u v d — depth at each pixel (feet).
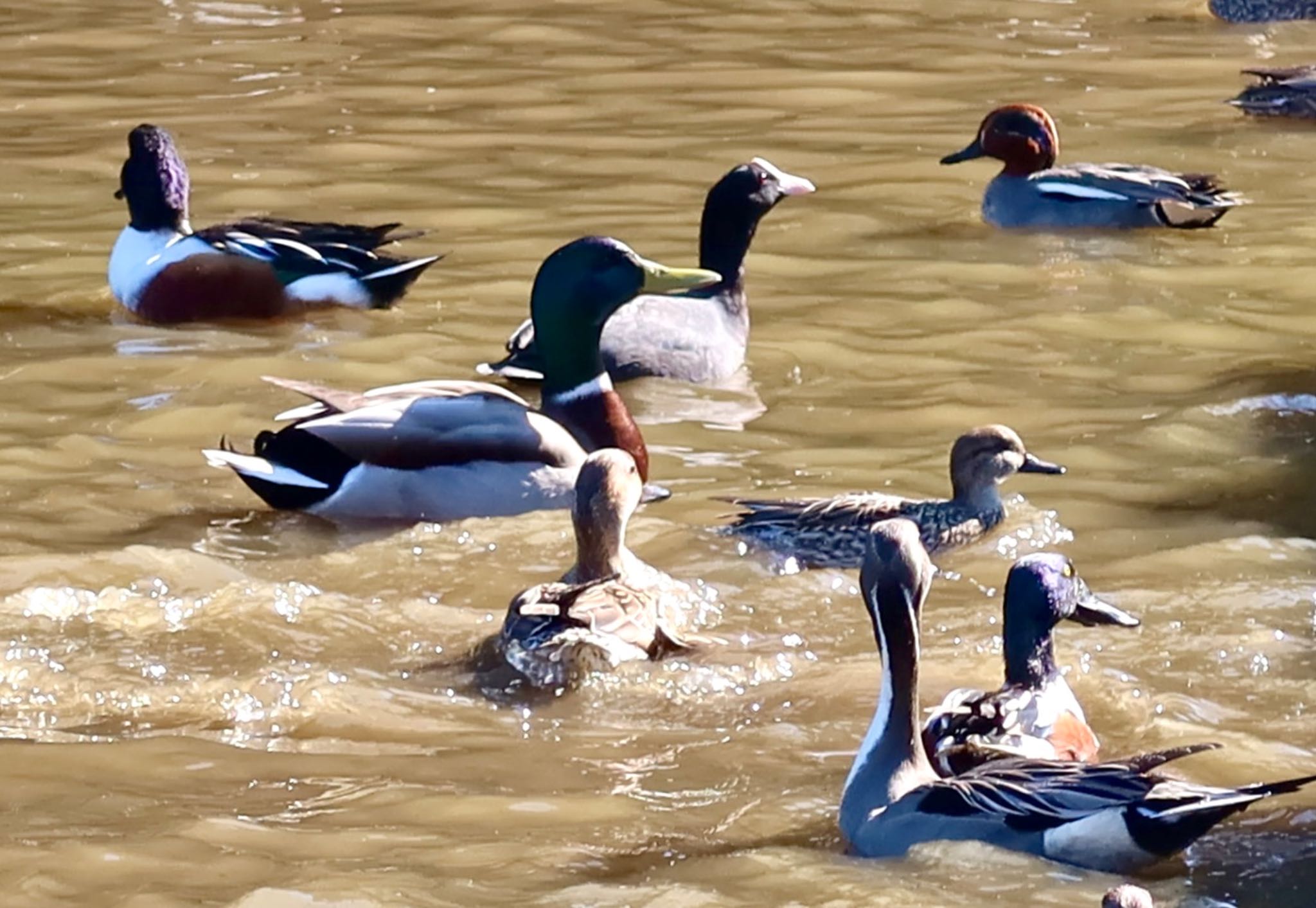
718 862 31.65
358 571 44.42
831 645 40.78
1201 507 47.39
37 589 42.45
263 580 43.50
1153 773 32.81
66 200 73.82
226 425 53.16
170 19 104.53
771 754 36.14
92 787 34.76
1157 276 65.46
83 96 89.35
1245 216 72.28
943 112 86.48
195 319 61.52
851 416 53.62
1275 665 39.24
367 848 32.35
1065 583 35.83
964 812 31.19
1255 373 56.49
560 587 40.42
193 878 31.30
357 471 46.85
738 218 57.47
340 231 62.95
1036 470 45.96
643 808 33.96
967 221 72.13
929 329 60.44
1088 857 30.32
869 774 32.42
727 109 86.89
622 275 49.73
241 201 73.56
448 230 70.08
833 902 29.91
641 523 46.44
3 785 34.78
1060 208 70.85
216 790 34.71
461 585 43.80
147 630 41.11
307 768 35.65
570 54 96.68
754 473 49.75
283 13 106.01
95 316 61.98
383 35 100.99
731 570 44.09
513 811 33.81
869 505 45.44
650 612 40.27
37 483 49.11
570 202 73.10
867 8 106.52
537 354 52.80
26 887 31.01
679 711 38.04
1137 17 105.91
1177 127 84.53
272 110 86.79
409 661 40.22
